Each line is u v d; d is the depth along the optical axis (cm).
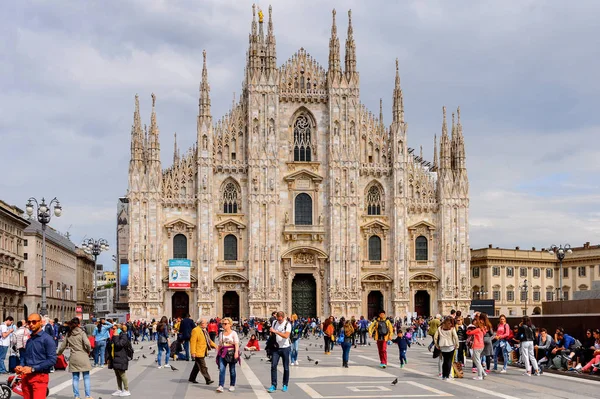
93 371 4769
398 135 11981
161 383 4012
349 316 11588
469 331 4178
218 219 11569
